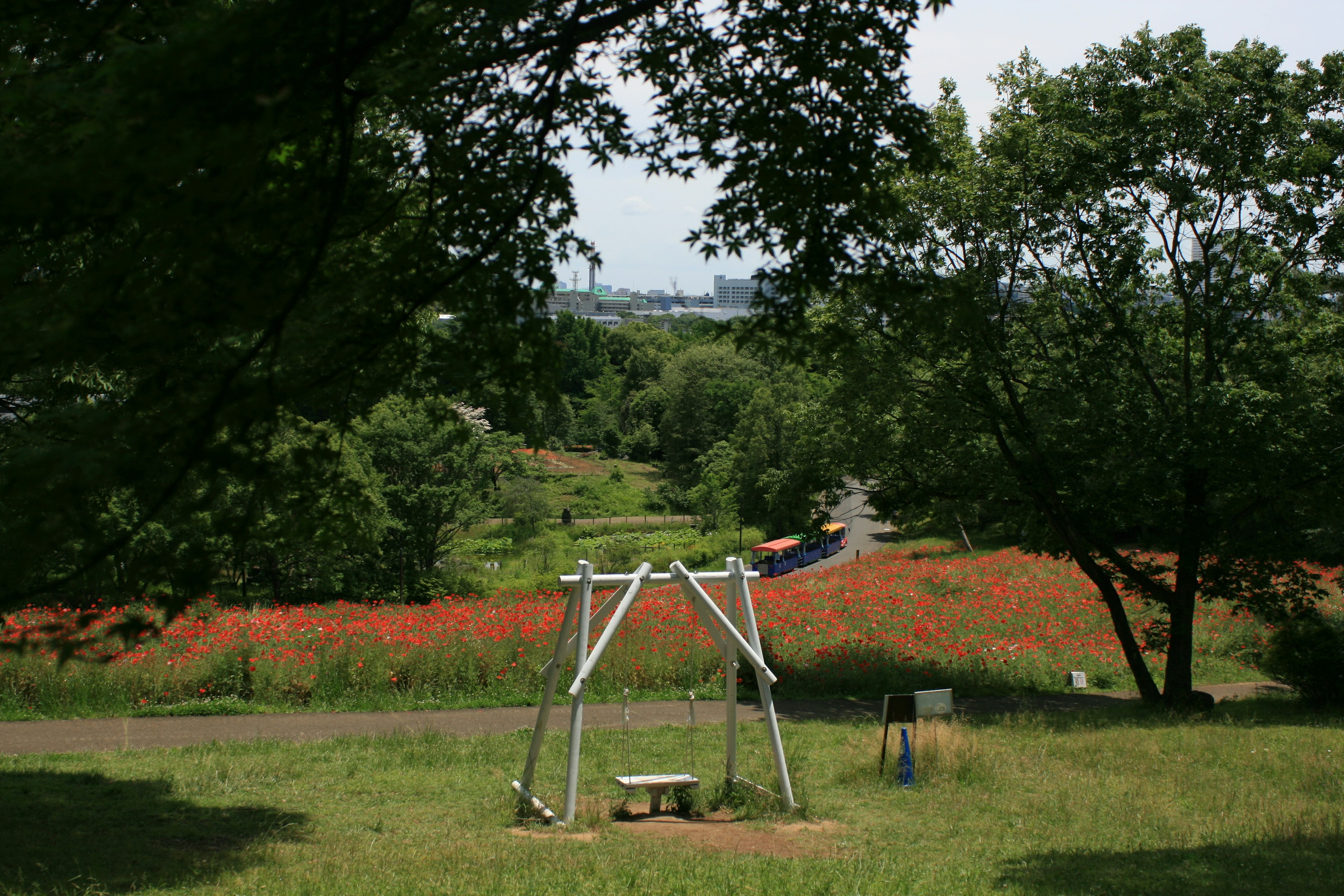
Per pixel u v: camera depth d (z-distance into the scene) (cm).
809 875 644
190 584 426
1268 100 1455
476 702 1475
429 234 505
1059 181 1506
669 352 12338
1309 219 1455
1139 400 1562
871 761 1056
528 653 1579
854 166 518
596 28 510
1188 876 634
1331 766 1009
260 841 754
